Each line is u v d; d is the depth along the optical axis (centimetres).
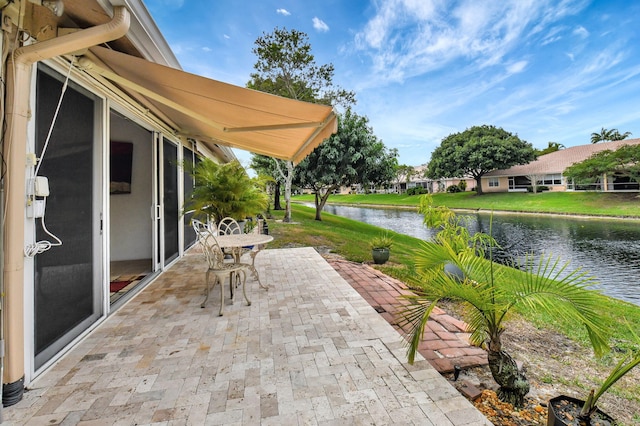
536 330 446
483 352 330
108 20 269
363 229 1806
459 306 493
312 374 271
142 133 727
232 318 394
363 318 394
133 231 732
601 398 289
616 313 533
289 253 836
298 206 3503
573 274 245
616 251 1240
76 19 273
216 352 308
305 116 375
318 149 1595
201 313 410
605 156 2664
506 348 385
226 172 781
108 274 393
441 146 3850
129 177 727
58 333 298
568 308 230
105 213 386
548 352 379
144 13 288
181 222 774
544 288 244
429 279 272
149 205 737
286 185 1731
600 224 1938
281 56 1444
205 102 388
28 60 234
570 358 365
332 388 251
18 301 235
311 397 240
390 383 258
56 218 297
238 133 532
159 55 355
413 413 223
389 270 739
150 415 221
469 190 4275
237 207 777
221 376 268
